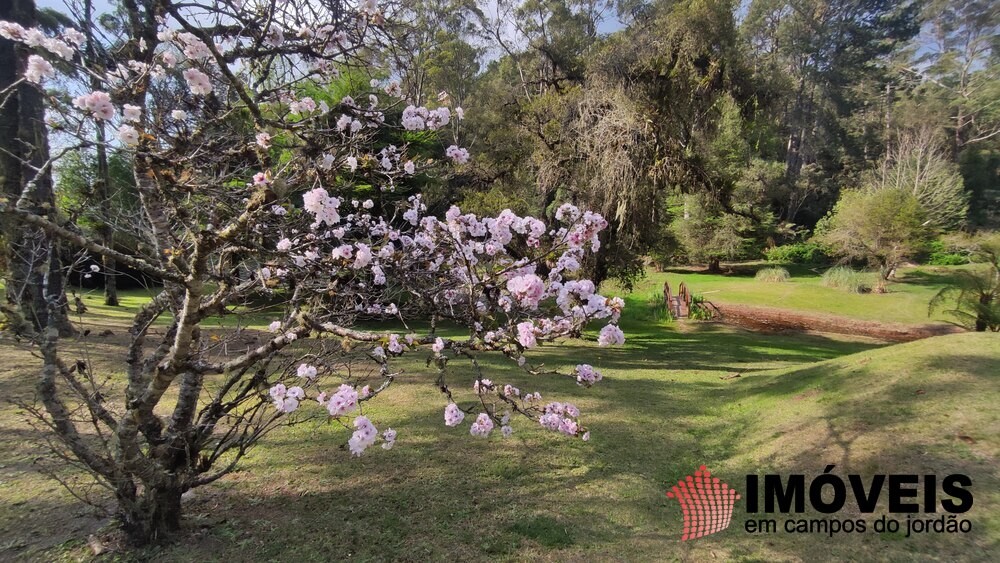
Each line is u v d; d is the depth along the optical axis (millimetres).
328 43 2750
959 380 4082
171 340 2701
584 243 2463
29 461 3600
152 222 2441
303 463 3891
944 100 35625
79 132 2199
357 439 2168
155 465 2549
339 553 2771
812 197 35094
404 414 5094
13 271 2816
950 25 40531
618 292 16859
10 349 6387
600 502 3463
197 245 1900
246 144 2225
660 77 9492
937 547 2666
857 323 16125
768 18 39500
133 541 2674
